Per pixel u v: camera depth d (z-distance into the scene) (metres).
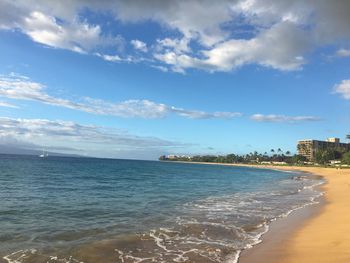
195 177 65.06
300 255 11.02
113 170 78.38
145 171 82.31
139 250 11.70
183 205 22.80
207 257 11.02
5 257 10.48
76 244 12.25
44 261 10.26
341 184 48.78
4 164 80.00
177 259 10.77
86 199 24.47
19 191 27.61
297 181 61.06
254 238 13.73
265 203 24.98
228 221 17.27
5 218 16.36
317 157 198.62
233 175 83.81
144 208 20.98
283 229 15.54
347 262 9.95
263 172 119.81
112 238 13.26
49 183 36.44
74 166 90.50
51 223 15.69
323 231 14.72
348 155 162.38
